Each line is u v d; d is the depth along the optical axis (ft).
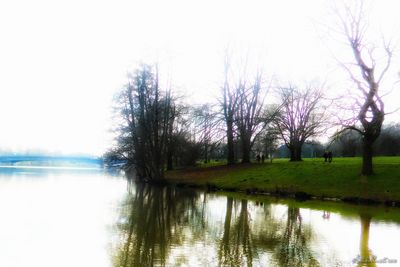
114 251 52.21
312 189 125.59
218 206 102.12
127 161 199.52
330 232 66.08
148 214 85.81
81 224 70.18
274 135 211.00
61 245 54.54
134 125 186.91
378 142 244.01
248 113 187.42
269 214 87.30
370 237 61.87
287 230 68.13
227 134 181.27
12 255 48.78
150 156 183.83
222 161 258.78
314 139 219.82
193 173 197.67
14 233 60.64
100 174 298.56
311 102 185.78
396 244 57.36
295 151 198.80
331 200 114.52
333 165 146.61
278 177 147.43
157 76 182.29
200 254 51.16
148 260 48.06
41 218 74.18
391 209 95.71
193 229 68.85
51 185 156.76
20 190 128.77
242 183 151.64
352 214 86.53
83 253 50.78
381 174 121.70
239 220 78.89
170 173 218.79
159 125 185.78
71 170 367.04
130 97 185.68
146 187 166.61
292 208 97.19
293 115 197.47
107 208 92.63
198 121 180.86
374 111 117.39
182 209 95.71
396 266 46.34
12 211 81.30
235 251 52.85
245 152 192.24
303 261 48.06
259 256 50.34
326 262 47.73
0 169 352.69
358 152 255.29
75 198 111.24
